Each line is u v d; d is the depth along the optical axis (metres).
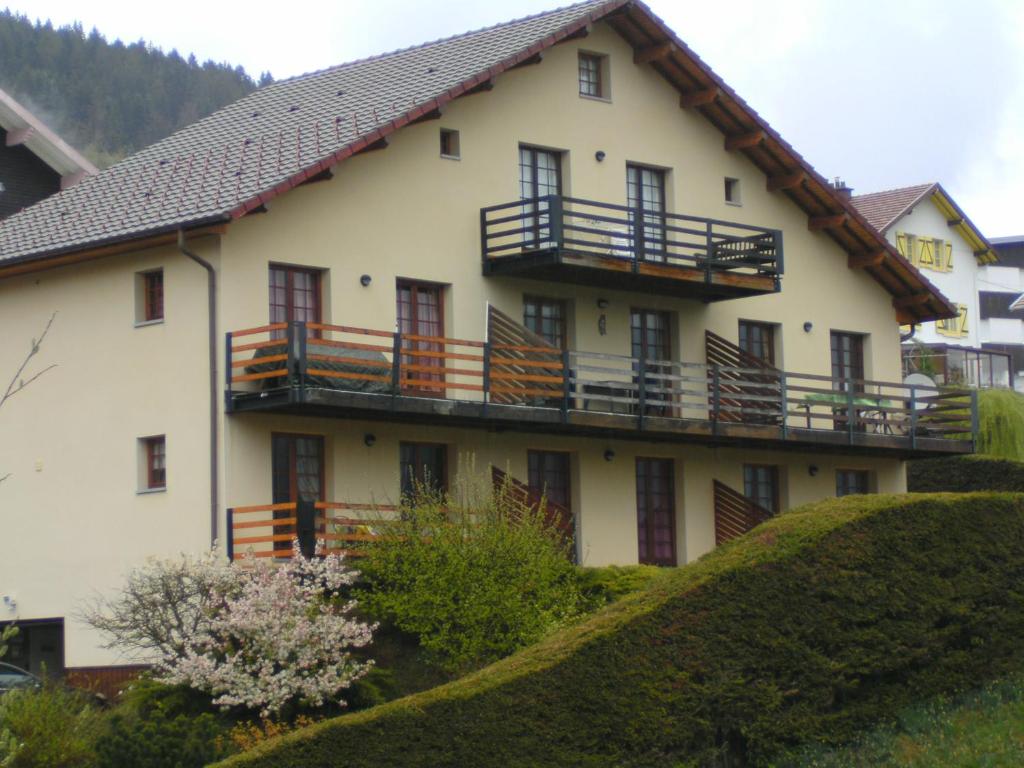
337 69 35.84
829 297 37.53
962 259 72.81
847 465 37.75
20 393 31.17
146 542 28.83
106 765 21.56
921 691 23.06
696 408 34.53
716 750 21.36
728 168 35.78
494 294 31.55
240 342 27.98
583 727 20.59
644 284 33.03
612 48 33.94
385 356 29.52
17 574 30.80
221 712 24.12
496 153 31.83
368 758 19.38
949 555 23.66
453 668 25.77
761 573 22.16
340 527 28.12
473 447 30.98
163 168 32.00
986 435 46.84
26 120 38.69
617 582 28.83
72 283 30.61
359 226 29.64
